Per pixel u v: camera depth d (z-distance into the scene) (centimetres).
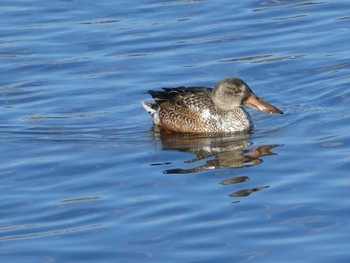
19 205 2462
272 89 3209
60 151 2792
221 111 2955
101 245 2238
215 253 2178
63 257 2194
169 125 2989
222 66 3397
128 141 2875
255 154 2717
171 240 2245
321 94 3131
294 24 3706
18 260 2191
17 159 2747
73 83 3303
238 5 3903
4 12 3912
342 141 2742
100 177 2605
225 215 2347
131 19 3816
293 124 2936
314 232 2244
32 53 3556
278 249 2178
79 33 3706
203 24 3744
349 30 3609
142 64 3441
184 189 2505
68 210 2422
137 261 2162
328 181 2491
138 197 2472
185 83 3284
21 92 3250
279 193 2444
